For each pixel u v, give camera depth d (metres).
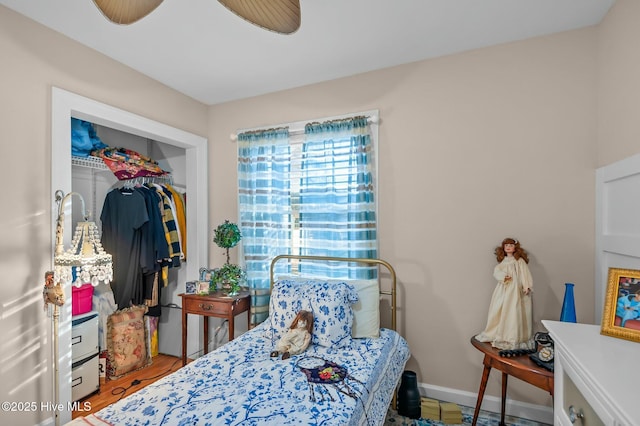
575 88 1.86
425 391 2.18
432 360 2.18
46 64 1.81
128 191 2.70
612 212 1.64
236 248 2.87
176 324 3.11
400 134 2.28
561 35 1.89
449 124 2.15
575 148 1.86
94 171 2.83
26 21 1.73
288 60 2.21
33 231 1.75
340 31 1.88
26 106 1.73
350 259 2.27
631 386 0.82
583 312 1.83
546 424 1.89
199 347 2.94
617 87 1.59
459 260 2.12
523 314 1.75
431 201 2.19
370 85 2.37
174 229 2.91
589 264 1.82
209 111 3.01
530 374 1.50
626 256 1.50
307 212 2.50
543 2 1.62
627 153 1.50
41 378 1.78
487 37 1.95
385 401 1.57
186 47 2.04
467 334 2.09
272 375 1.52
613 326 1.16
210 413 1.21
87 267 1.64
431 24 1.81
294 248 2.63
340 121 2.40
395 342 2.00
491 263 2.04
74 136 2.31
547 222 1.91
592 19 1.77
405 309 2.26
